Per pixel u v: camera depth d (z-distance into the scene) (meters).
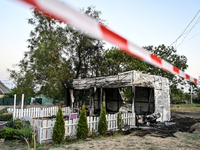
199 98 43.22
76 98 20.47
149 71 24.92
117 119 9.70
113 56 22.72
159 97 13.10
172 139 7.50
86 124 7.90
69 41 18.42
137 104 15.08
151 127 10.29
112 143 6.86
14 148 6.58
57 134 7.02
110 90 17.83
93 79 15.72
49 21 16.59
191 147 6.31
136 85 11.45
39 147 6.37
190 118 13.96
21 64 15.88
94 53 20.48
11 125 9.32
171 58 25.23
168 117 13.43
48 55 15.21
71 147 6.37
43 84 16.39
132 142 6.99
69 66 19.06
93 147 6.32
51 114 15.39
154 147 6.27
